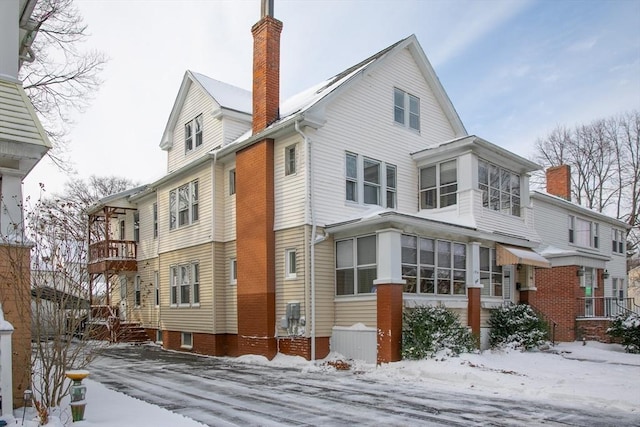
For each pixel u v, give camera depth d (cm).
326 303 1568
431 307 1473
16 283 796
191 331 1995
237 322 1762
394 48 1897
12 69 890
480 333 1722
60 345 809
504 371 1254
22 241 808
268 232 1638
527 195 2039
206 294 1917
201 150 2128
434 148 1839
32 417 732
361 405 935
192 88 2239
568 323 2150
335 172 1653
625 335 1794
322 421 815
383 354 1399
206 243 1941
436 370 1248
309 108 1555
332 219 1617
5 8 899
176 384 1173
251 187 1723
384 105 1864
